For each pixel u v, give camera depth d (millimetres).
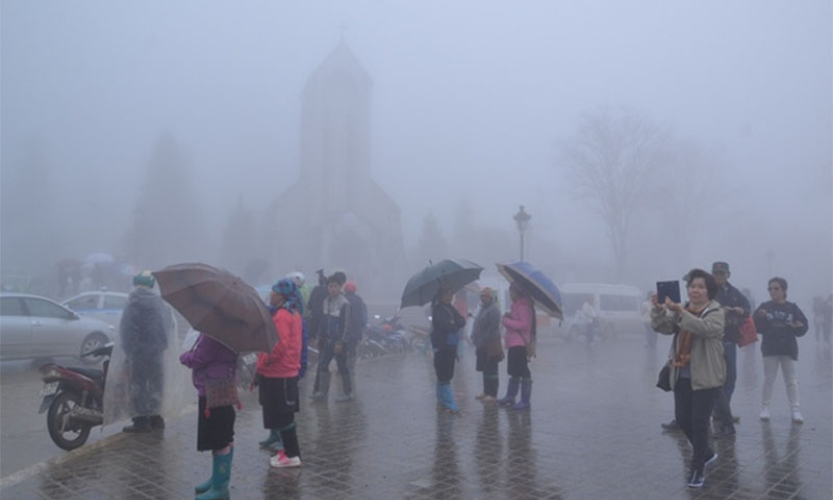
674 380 5758
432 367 14656
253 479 5707
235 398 5098
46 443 7770
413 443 7078
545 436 7441
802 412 8992
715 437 7348
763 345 8359
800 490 5449
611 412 8938
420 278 8844
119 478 5691
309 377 12562
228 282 4938
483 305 9719
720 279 7875
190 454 6500
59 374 6695
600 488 5508
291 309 6004
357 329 10773
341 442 7113
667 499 5227
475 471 6012
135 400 7180
